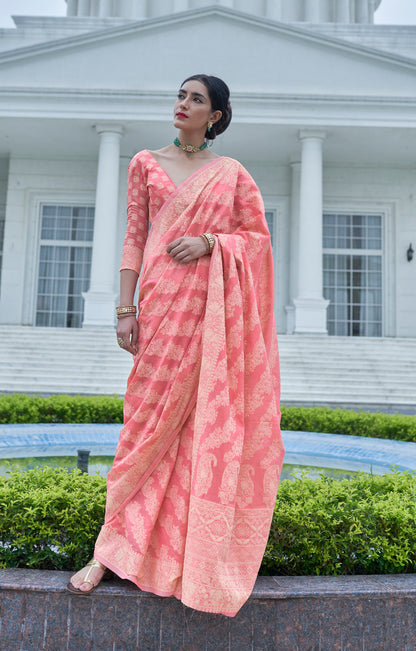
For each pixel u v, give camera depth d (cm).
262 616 175
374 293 1756
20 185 1748
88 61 1491
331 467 432
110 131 1479
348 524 208
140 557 171
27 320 1739
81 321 1758
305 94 1448
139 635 174
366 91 1490
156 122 1469
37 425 570
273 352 199
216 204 194
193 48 1495
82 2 2320
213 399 172
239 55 1496
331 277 1762
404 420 643
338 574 206
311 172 1470
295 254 1694
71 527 204
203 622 174
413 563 206
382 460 453
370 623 179
